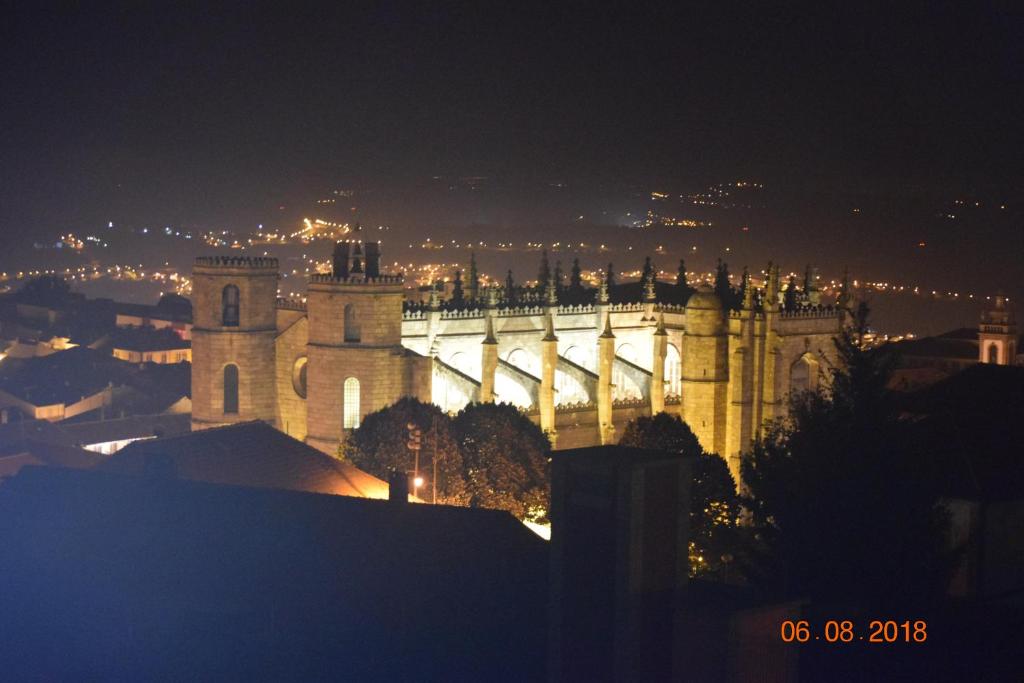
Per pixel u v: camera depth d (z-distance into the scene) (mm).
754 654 91500
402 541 121312
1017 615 116875
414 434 187375
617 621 91188
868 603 113750
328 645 112000
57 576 122188
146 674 113562
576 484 93438
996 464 145750
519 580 116812
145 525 126750
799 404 154500
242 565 120500
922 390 177500
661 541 92688
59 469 137000
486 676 105812
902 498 122500
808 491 128125
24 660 115062
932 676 102625
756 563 136625
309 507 126250
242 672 112000
